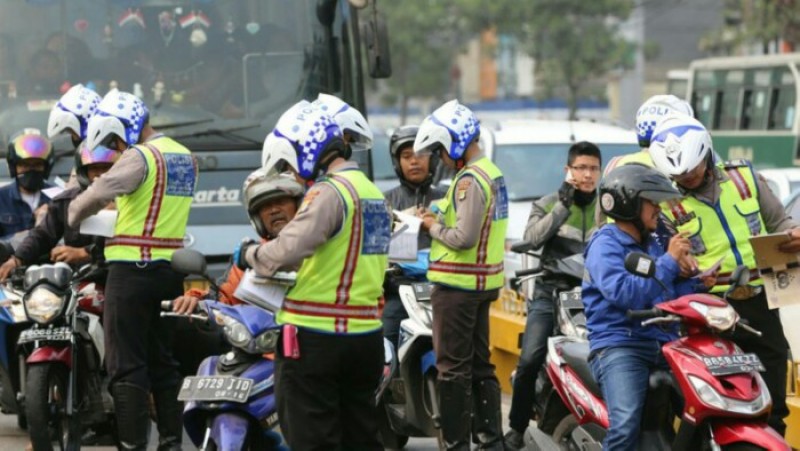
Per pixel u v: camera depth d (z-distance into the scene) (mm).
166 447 18891
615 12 106875
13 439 21625
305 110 14453
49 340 18016
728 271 15945
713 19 136500
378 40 27766
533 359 18938
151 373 18812
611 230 14930
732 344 14383
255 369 15391
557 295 18469
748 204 16078
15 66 26031
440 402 18094
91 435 19844
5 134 25688
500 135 32812
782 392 16719
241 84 26031
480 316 18547
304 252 13836
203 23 26172
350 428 14852
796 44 83500
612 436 14711
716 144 64562
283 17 26375
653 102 17609
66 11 26172
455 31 129250
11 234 22172
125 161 17719
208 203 24781
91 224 17859
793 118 59375
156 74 26047
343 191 14094
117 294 17953
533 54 108562
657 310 14266
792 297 15656
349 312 14297
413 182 20641
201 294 17469
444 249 17953
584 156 18891
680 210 15953
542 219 18984
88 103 20328
